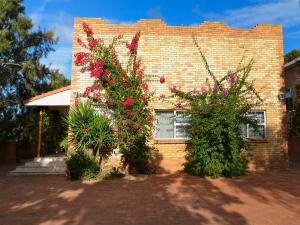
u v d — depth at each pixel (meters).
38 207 9.27
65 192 11.41
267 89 16.86
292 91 28.17
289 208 9.02
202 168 14.73
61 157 17.78
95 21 16.45
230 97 14.96
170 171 15.86
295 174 15.34
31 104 17.02
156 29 16.61
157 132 16.25
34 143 23.06
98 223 7.68
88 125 14.61
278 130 16.75
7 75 24.84
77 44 16.33
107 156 15.50
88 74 16.08
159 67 16.42
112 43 16.06
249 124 15.87
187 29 16.75
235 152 14.36
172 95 16.19
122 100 15.28
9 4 24.80
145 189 11.87
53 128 20.48
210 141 14.63
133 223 7.66
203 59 16.53
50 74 27.30
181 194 10.95
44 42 27.16
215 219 7.98
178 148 15.99
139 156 15.30
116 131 15.20
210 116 14.64
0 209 9.08
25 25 25.80
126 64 16.23
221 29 16.88
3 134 25.09
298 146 27.86
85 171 14.14
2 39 23.38
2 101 25.16
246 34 17.00
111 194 11.00
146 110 15.70
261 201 9.87
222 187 12.21
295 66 27.59
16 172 16.20
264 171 16.30
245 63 16.83
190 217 8.16
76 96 15.98
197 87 16.45
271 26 17.17
